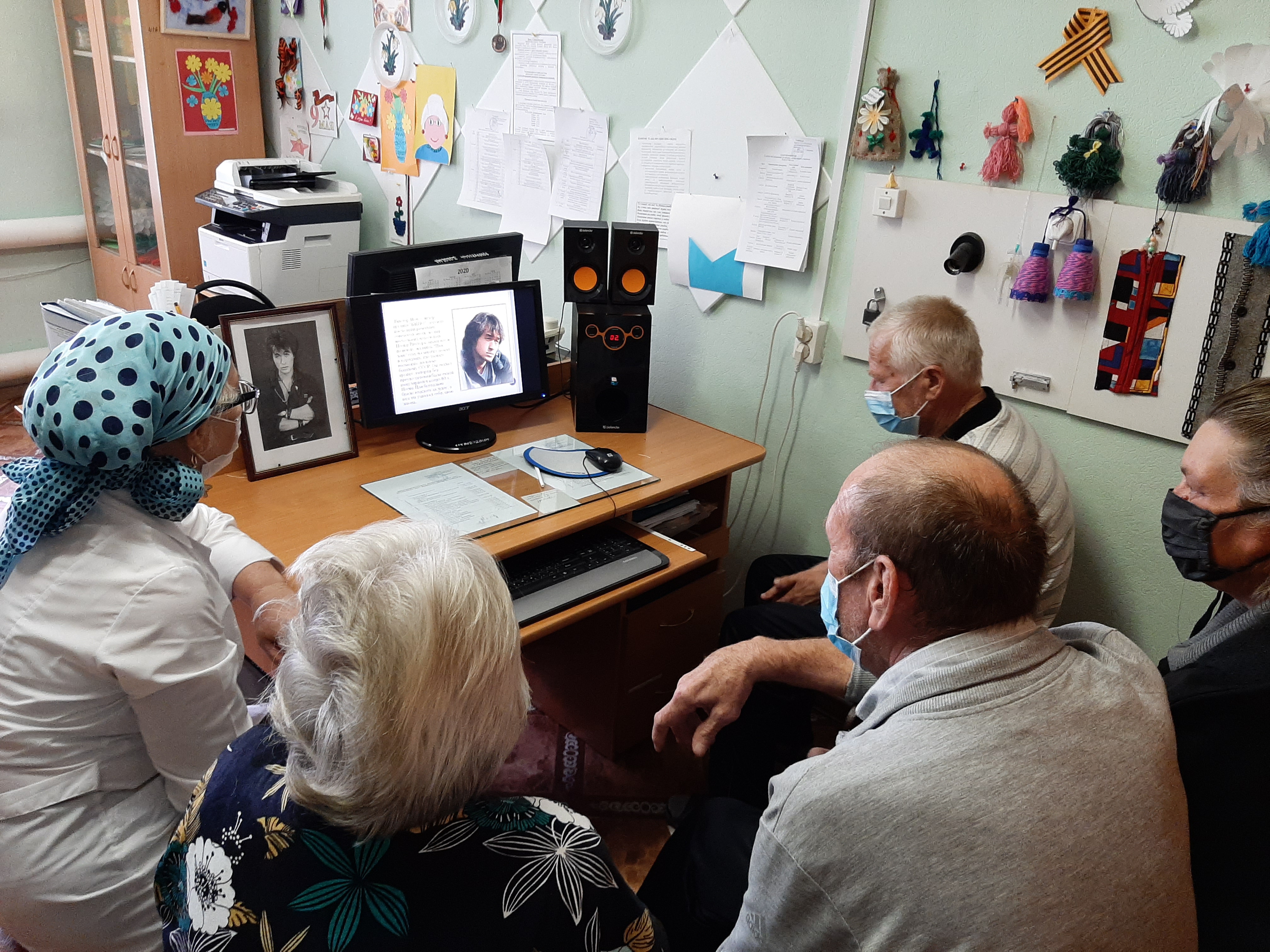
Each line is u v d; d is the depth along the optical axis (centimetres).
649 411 244
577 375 222
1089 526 197
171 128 344
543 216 284
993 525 92
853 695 154
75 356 106
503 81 283
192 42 341
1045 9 179
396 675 70
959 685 89
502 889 75
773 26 219
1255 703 96
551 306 294
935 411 184
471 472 199
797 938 88
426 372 205
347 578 74
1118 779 85
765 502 256
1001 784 83
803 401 239
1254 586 112
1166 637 191
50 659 111
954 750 85
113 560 111
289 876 74
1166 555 187
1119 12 171
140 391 106
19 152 388
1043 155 186
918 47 198
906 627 97
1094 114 178
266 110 379
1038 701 88
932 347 177
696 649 230
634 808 209
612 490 194
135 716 119
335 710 70
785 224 227
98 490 110
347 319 198
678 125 244
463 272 229
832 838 85
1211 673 101
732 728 185
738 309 247
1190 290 172
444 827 76
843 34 208
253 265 302
